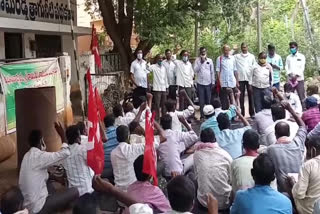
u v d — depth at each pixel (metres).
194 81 12.34
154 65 11.62
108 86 13.16
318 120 6.78
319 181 4.32
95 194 4.25
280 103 6.39
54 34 14.41
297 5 19.22
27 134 7.65
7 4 11.28
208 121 6.46
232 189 4.81
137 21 15.70
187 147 6.25
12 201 3.37
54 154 5.07
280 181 4.93
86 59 13.33
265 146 5.91
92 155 4.60
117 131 5.44
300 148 5.02
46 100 7.70
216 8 15.95
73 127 5.38
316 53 15.32
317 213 3.72
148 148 4.06
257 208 3.56
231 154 5.66
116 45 16.09
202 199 5.02
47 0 13.53
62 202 5.12
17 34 12.66
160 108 11.77
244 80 11.23
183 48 18.27
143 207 3.16
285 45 16.53
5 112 8.65
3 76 8.60
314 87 8.48
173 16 15.59
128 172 5.24
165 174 5.86
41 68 9.95
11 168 7.96
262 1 20.17
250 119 11.00
